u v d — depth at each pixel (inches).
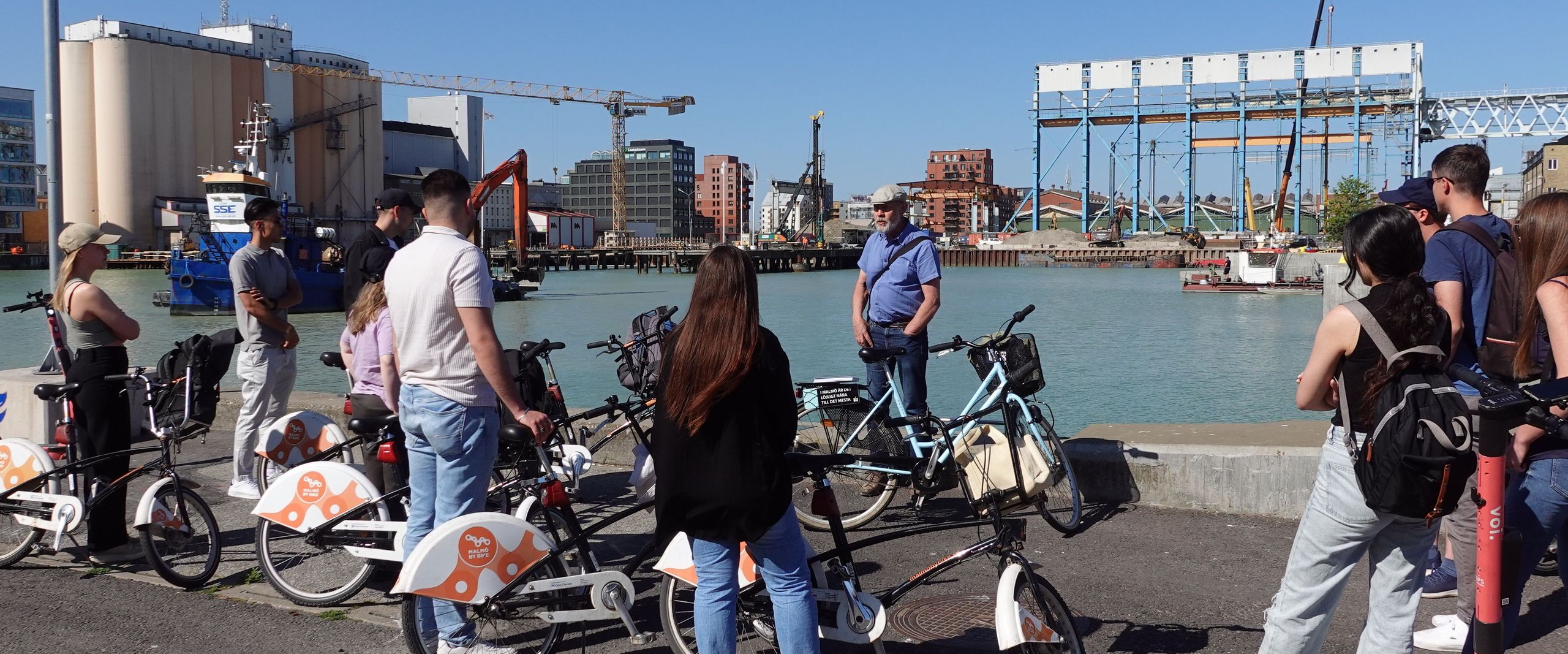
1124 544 232.7
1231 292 2183.8
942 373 908.6
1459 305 158.1
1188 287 2240.4
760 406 136.3
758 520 136.2
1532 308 145.8
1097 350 1143.0
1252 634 180.7
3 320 1683.1
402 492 198.2
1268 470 250.7
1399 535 132.8
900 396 256.7
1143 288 2623.0
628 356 252.4
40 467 225.1
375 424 207.0
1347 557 134.4
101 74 4761.3
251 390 283.4
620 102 5684.1
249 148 1995.6
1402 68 3946.9
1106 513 257.8
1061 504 246.4
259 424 286.2
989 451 239.8
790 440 139.5
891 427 248.2
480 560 161.3
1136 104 4530.0
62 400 229.9
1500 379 158.4
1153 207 5201.8
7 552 228.1
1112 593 201.9
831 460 154.4
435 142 6815.9
